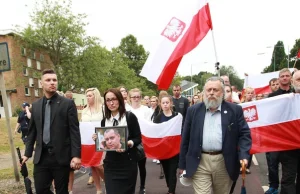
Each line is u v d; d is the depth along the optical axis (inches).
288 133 175.5
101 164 216.4
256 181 249.8
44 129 156.9
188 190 234.7
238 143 138.2
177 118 229.5
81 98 1807.3
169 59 238.7
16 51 1390.3
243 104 188.1
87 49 1401.3
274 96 202.7
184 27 241.6
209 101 136.2
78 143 157.6
